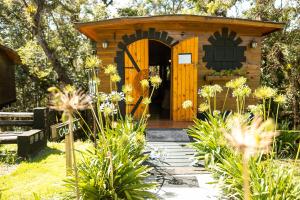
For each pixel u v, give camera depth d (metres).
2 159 7.08
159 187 5.14
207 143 5.96
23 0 16.11
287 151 7.04
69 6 18.47
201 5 18.16
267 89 3.53
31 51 17.77
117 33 9.29
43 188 5.10
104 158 4.29
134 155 5.39
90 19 19.61
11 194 4.88
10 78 17.03
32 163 6.66
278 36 12.91
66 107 1.91
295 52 11.10
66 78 16.86
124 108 9.15
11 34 21.33
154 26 9.23
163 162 6.35
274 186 3.65
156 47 15.38
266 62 13.84
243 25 9.42
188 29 9.32
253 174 3.94
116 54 9.30
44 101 22.47
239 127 1.21
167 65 14.97
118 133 5.61
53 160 6.90
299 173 5.26
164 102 12.66
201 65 9.51
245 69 9.66
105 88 9.33
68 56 19.83
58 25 20.00
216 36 9.48
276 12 12.73
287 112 10.91
